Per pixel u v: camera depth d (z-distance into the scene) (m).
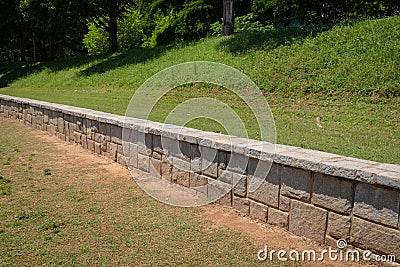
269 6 16.73
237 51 12.42
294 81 9.19
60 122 7.69
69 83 17.09
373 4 14.51
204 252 3.11
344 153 4.51
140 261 2.98
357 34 10.38
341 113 7.12
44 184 4.85
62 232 3.47
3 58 36.44
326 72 9.08
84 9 21.48
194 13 20.06
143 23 27.47
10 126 9.35
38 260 2.99
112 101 10.83
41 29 25.25
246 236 3.37
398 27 9.95
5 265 2.92
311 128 6.17
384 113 6.79
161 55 15.67
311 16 15.85
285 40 11.77
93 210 3.98
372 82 7.98
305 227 3.23
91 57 21.09
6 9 25.23
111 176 5.17
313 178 3.13
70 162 5.93
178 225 3.61
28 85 20.08
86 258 3.02
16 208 4.04
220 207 4.01
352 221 2.89
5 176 5.20
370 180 2.72
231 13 15.23
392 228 2.66
